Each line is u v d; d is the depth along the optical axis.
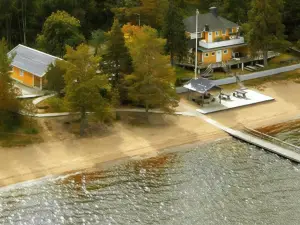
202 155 68.56
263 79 94.75
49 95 81.94
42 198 58.12
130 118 77.12
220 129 75.75
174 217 54.47
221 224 53.19
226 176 63.03
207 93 85.38
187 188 60.31
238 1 114.62
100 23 114.62
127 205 56.81
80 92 69.56
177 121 77.44
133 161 66.75
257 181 61.78
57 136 71.12
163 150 69.62
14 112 72.25
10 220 54.00
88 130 73.12
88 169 64.56
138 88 75.62
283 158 67.69
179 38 88.38
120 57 77.56
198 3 124.25
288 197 58.09
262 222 53.44
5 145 68.12
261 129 76.50
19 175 62.59
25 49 91.38
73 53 70.19
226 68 96.81
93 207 56.44
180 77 92.69
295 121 79.44
